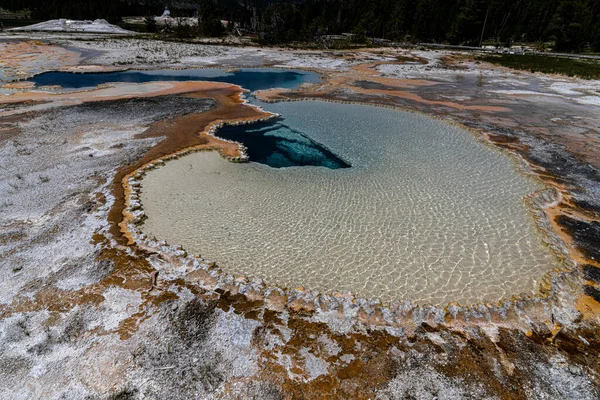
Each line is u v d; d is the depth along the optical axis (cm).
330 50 6588
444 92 3538
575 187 1708
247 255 1259
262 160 2028
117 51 5422
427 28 8138
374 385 796
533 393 786
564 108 2992
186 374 809
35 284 1048
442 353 872
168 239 1330
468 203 1591
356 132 2439
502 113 2850
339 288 1117
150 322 934
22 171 1709
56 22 8294
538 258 1251
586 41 6794
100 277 1081
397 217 1491
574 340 916
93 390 770
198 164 1916
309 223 1448
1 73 3859
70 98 2980
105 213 1416
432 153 2106
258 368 828
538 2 8056
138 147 2045
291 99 3180
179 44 6262
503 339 914
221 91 3391
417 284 1137
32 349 853
